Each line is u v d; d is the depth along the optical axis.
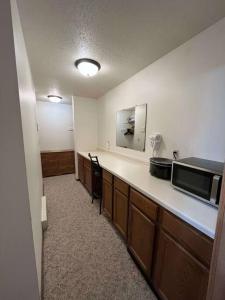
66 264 1.45
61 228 2.00
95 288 1.24
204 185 1.01
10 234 0.86
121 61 1.89
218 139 1.22
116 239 1.80
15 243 0.87
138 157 2.35
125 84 2.58
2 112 0.75
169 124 1.71
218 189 0.93
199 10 1.10
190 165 1.10
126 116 2.61
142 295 1.19
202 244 0.79
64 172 4.45
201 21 1.20
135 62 1.92
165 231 1.06
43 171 4.16
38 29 1.30
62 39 1.45
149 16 1.16
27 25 1.25
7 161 0.79
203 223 0.81
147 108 2.08
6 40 0.71
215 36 1.21
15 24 0.84
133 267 1.43
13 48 0.73
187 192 1.14
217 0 1.01
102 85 2.86
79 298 1.17
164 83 1.76
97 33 1.37
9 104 0.76
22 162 0.81
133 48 1.60
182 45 1.51
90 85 2.88
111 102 3.14
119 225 1.79
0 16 0.69
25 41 1.47
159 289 1.14
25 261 0.91
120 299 1.16
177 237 0.95
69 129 4.89
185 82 1.49
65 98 4.07
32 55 1.74
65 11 1.12
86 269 1.40
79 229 1.98
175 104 1.62
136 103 2.31
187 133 1.50
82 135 3.89
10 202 0.83
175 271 0.97
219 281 0.67
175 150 1.65
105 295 1.19
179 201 1.06
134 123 2.39
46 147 4.66
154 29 1.31
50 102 4.58
